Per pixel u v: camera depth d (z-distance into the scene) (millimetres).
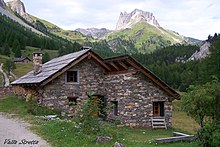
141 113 23922
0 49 136375
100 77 26578
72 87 25297
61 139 12852
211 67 51625
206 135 14367
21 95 30531
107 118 25281
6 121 18969
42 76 25391
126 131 20625
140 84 24094
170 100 25047
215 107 14328
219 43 51781
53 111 23719
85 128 13750
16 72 93312
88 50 25141
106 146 11836
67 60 26156
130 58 23328
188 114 14953
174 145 16391
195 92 14391
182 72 117688
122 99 23969
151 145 14992
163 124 24453
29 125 17109
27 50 163000
